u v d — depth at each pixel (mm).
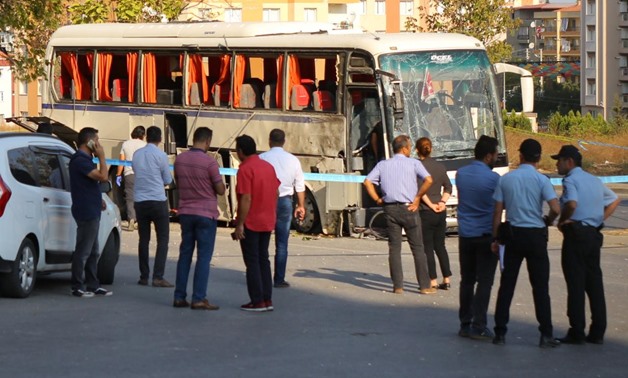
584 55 113812
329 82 21984
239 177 12641
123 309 12766
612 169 46344
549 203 10906
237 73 23047
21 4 26891
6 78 76438
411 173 14336
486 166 11500
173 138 24391
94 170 13383
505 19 49875
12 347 10477
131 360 10016
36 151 13781
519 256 11070
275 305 13359
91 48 26000
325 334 11508
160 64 24828
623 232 23547
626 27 108875
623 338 11789
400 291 14477
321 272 16484
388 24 80500
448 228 21844
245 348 10680
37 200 13469
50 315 12258
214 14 40094
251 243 12711
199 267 12852
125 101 25312
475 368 10086
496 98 21984
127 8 34906
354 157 21312
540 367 10195
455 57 21578
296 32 23281
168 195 24672
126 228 23172
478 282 11430
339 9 68312
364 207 21281
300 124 21969
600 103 111500
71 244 14203
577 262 11336
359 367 9945
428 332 11805
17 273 13156
